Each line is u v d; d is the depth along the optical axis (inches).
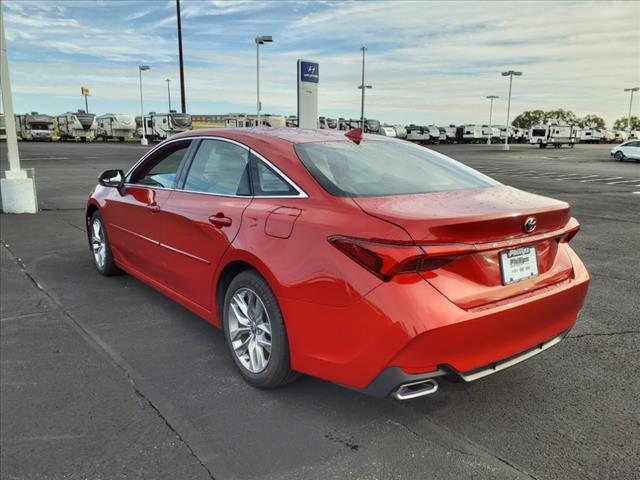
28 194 355.3
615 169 1034.1
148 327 154.0
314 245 99.2
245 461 92.9
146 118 2090.3
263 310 114.3
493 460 93.7
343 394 116.3
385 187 111.8
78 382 120.9
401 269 88.0
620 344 145.6
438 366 89.9
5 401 112.1
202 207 132.1
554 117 5201.8
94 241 206.4
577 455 95.2
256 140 128.1
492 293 94.8
